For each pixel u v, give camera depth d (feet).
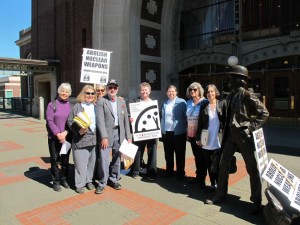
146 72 48.44
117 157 18.54
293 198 12.57
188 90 18.79
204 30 49.85
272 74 42.78
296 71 40.50
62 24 60.39
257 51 43.52
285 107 41.81
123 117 18.95
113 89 18.51
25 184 19.40
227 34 46.93
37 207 15.74
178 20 52.49
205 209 15.16
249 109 14.43
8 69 57.16
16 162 25.31
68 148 17.94
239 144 14.49
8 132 43.68
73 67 57.21
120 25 46.29
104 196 17.11
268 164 13.66
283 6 41.22
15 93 174.19
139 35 47.19
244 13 44.98
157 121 19.90
